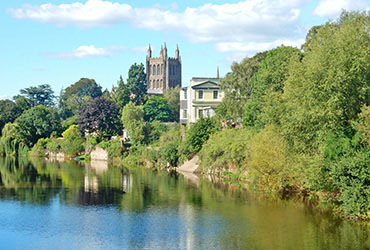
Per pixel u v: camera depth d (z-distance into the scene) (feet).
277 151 201.16
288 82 187.62
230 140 270.46
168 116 613.52
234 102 311.88
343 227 143.64
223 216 161.89
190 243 130.11
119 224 151.84
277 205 178.81
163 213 167.73
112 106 497.05
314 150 177.78
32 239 135.44
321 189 173.37
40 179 270.67
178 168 335.47
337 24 189.57
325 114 160.04
